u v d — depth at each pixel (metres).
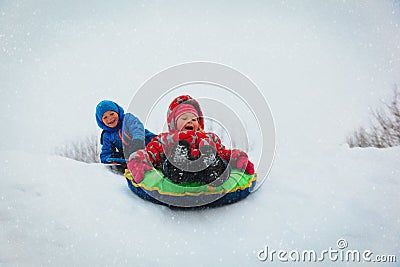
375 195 2.99
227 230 2.56
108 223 2.59
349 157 3.80
